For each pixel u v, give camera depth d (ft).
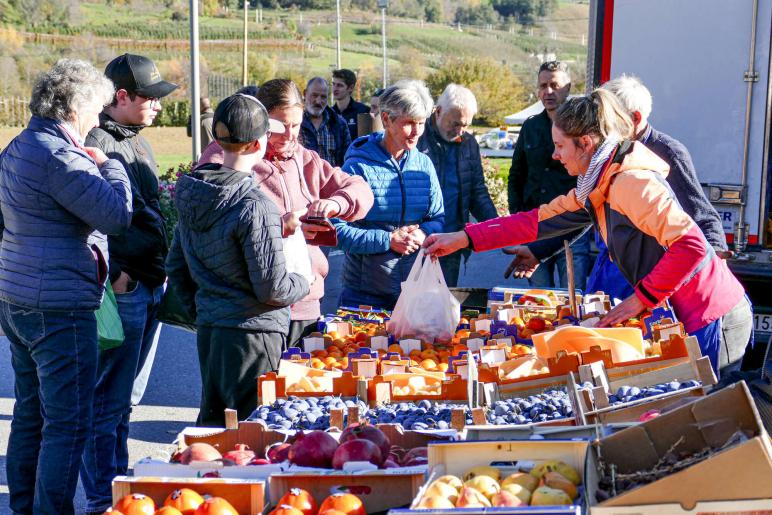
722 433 8.02
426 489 8.05
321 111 33.47
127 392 15.49
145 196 15.78
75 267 13.03
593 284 19.10
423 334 15.34
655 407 10.53
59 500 13.11
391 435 9.92
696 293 14.08
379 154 18.07
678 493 7.23
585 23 267.59
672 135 21.09
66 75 13.00
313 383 12.42
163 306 15.64
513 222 15.26
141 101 15.24
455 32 257.75
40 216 12.87
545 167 23.70
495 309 17.22
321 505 8.10
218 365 13.15
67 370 13.05
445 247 15.44
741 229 20.67
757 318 20.51
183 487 8.45
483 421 10.37
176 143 134.72
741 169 20.65
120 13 212.43
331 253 46.39
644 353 13.08
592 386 11.41
